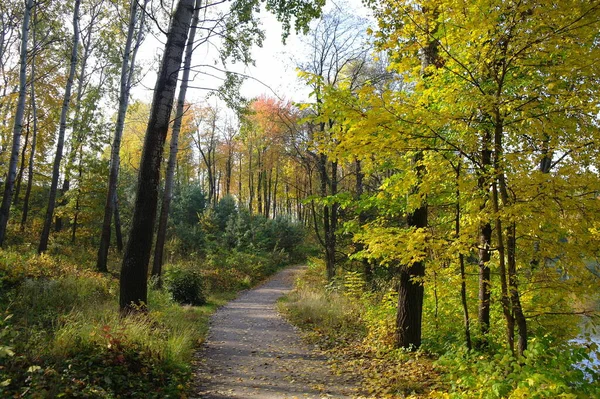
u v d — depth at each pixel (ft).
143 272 25.39
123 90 54.95
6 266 32.07
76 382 13.85
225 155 150.00
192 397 17.06
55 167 53.11
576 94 14.07
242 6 38.86
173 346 21.40
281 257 105.60
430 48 19.34
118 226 70.90
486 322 20.33
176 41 26.22
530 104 14.69
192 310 39.75
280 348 27.86
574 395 10.77
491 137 16.96
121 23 66.59
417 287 24.97
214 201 135.23
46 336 17.71
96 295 32.50
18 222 75.56
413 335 24.79
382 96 16.06
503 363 13.61
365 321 33.37
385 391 18.33
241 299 55.52
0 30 68.95
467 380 14.20
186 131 124.36
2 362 14.02
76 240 74.95
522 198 14.71
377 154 18.25
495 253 20.02
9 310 24.39
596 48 13.75
